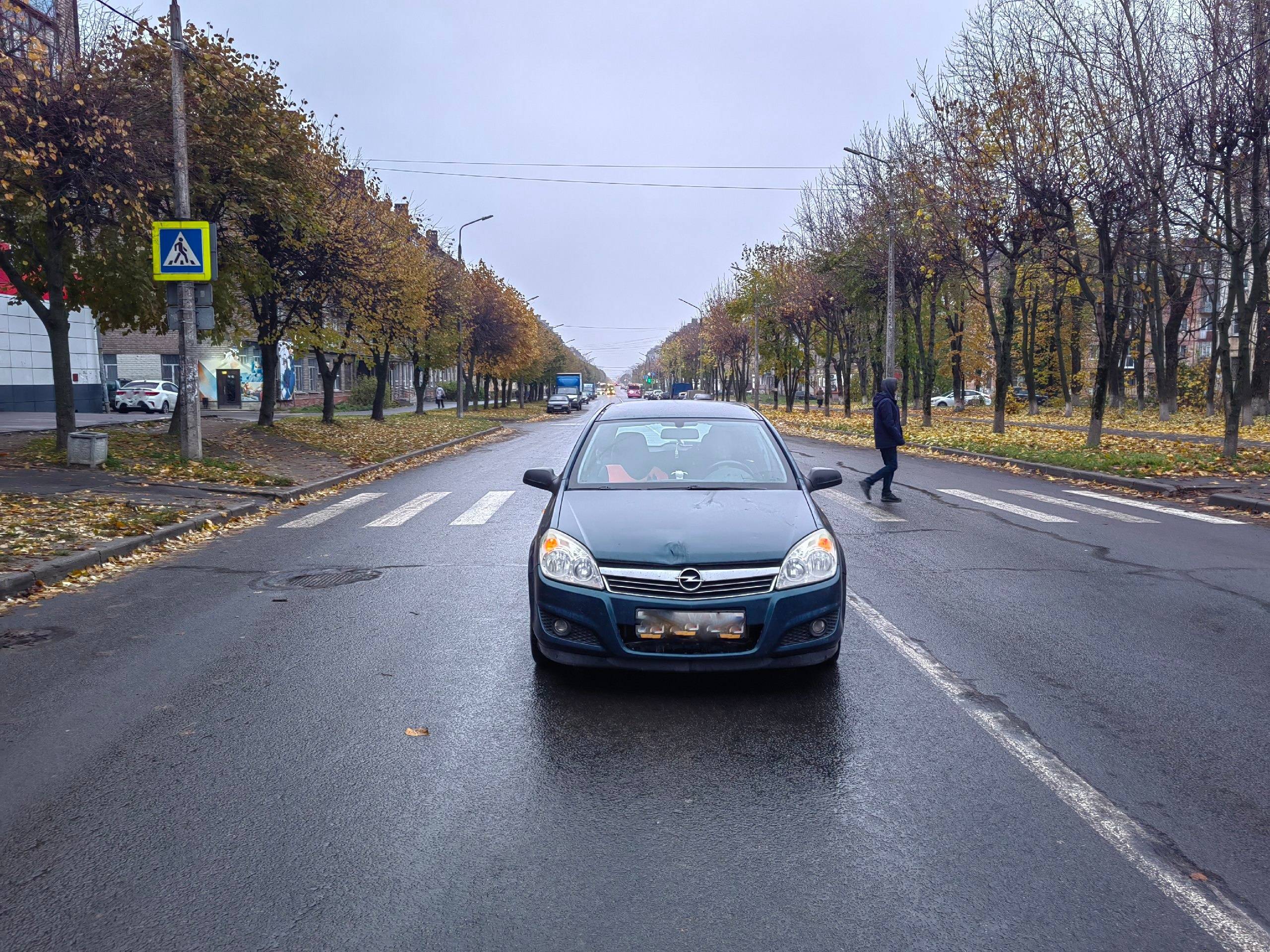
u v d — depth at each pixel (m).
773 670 5.41
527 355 63.88
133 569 8.66
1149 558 8.95
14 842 3.42
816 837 3.44
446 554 9.34
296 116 19.80
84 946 2.78
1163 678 5.28
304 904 2.99
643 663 4.83
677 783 3.90
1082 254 24.25
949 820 3.56
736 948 2.76
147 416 33.66
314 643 6.05
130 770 4.06
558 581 4.96
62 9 16.42
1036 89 20.39
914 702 4.88
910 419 39.59
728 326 73.94
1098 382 20.56
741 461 6.38
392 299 29.06
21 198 14.34
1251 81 15.97
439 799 3.77
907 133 31.09
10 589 7.41
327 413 30.92
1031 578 8.03
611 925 2.87
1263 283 17.56
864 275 35.19
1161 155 18.27
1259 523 11.26
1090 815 3.60
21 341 33.81
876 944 2.77
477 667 5.51
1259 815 3.61
